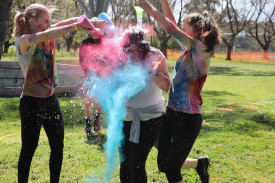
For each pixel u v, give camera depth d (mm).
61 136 3117
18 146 4855
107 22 3182
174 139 2822
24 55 2809
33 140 2980
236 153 4836
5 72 9133
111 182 3658
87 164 4145
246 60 44062
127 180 3008
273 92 12641
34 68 2867
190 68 2785
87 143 5047
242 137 5742
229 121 7098
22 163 2988
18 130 5820
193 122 2826
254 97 11172
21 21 2803
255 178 3893
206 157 3498
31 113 2924
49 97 3020
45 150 4676
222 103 9734
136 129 2826
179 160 2811
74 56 34719
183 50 3086
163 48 37875
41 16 2826
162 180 3736
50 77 3000
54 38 2781
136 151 2879
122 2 25453
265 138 5758
